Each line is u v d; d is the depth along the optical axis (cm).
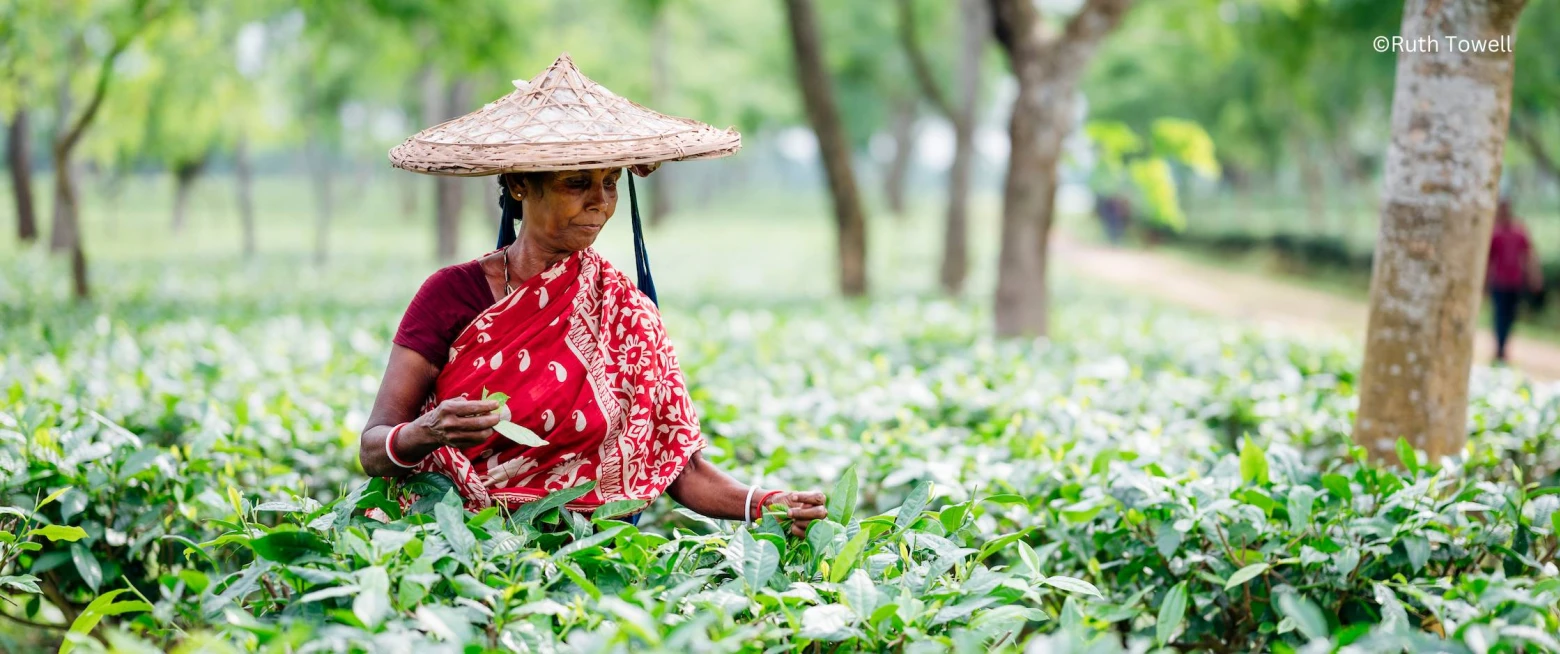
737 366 686
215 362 649
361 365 661
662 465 286
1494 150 407
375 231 3834
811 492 284
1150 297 2131
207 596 244
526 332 271
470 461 278
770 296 1571
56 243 2248
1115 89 3130
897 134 4306
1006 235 1066
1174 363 779
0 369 576
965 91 1889
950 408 558
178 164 2883
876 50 2909
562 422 274
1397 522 318
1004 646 261
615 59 2689
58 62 1275
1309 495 308
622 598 225
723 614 220
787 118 3900
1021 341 921
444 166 258
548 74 275
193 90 1767
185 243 2977
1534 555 336
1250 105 2820
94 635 371
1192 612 335
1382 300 421
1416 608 297
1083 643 206
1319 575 311
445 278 278
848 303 1369
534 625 224
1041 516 368
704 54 3123
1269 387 605
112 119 1616
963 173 1897
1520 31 1567
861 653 235
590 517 281
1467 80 402
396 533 245
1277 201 5619
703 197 6244
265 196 5644
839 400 580
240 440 437
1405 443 359
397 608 230
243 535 260
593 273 278
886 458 423
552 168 253
